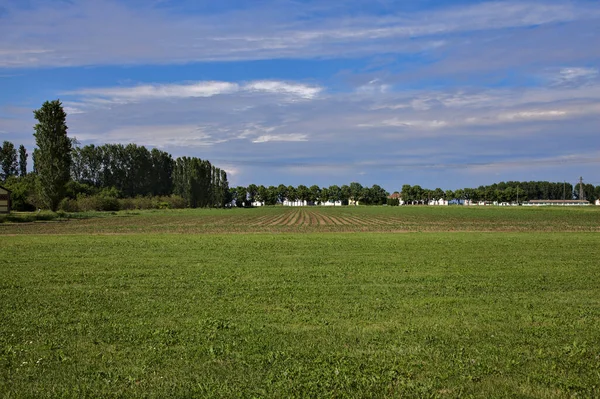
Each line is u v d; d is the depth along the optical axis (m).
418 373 9.68
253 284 19.45
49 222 73.69
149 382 9.27
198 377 9.49
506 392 8.80
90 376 9.56
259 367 9.98
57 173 85.12
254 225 69.19
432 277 21.09
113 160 163.25
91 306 15.55
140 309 15.09
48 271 23.27
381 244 36.97
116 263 26.06
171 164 182.38
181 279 20.73
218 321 13.42
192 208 164.62
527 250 32.31
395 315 14.18
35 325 13.21
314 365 10.08
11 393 8.80
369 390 8.94
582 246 35.09
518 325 13.08
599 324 13.20
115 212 110.88
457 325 13.04
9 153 139.50
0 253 31.09
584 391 8.86
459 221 79.19
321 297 16.83
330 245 36.25
